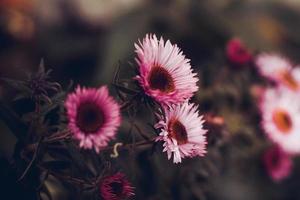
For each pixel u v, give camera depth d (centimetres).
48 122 40
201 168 62
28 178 40
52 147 40
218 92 71
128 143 44
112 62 85
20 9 92
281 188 77
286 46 104
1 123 56
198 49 91
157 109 40
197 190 62
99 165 41
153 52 39
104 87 36
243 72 74
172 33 92
